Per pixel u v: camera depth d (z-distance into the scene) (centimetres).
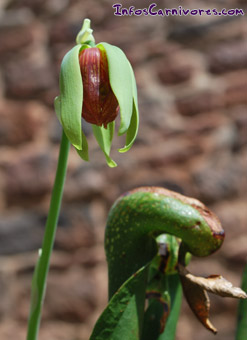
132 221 57
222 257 181
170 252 59
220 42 200
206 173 188
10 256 200
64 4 223
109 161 59
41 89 216
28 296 196
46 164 206
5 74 221
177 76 203
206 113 196
